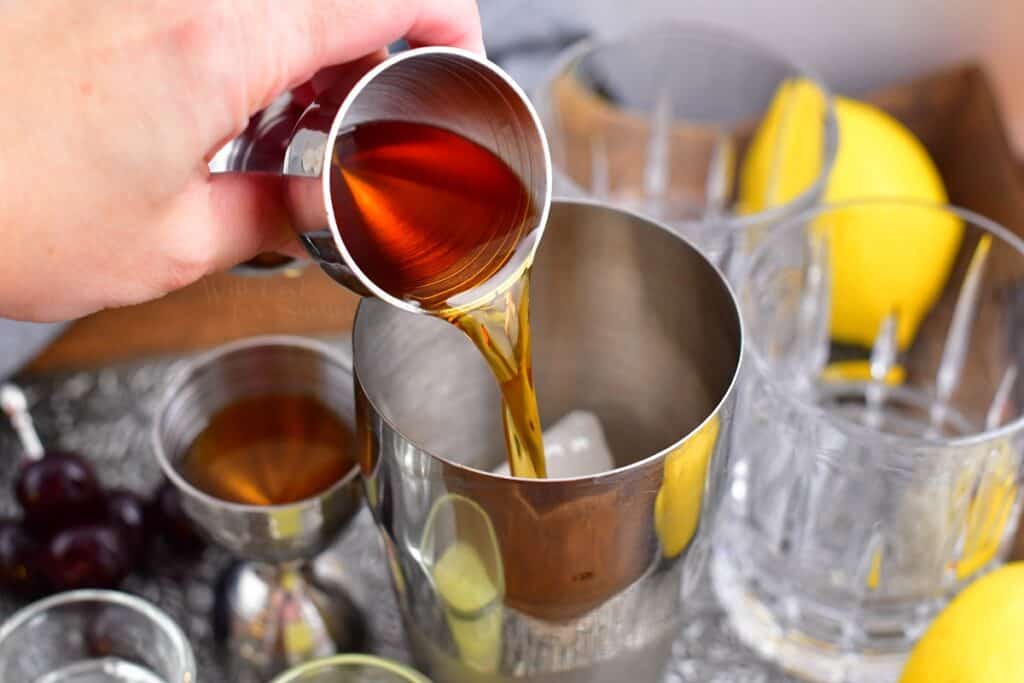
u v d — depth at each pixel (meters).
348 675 0.38
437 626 0.36
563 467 0.40
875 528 0.40
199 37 0.30
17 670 0.40
